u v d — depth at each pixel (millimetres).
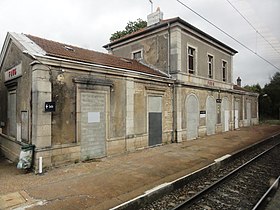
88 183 6582
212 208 5383
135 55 17422
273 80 47656
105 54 13625
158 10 16938
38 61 7660
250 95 28969
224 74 21734
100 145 9734
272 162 10078
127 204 5105
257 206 5113
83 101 9070
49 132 7938
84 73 9125
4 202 5277
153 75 12430
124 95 10875
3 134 11625
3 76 11680
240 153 11203
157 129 13047
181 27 14719
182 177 6996
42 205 5129
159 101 13266
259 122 35344
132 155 10422
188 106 15609
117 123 10500
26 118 8570
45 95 7859
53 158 8078
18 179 6984
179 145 13258
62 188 6188
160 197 6031
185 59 15305
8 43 10328
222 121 20797
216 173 8359
